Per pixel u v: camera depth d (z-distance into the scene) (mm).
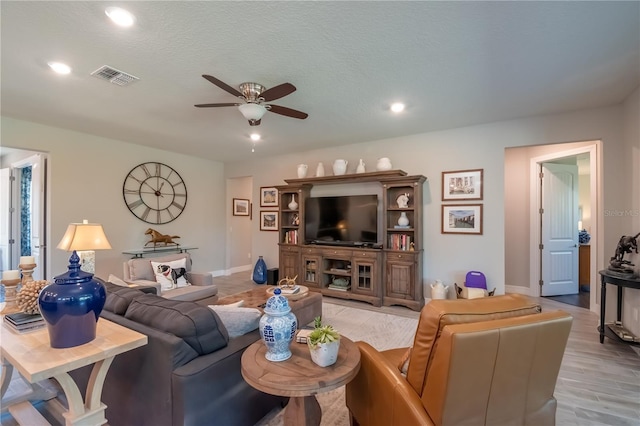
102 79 2717
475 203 4148
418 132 4441
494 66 2512
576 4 1781
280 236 5520
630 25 1975
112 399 1795
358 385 1716
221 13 1847
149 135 4621
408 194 4578
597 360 2713
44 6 1772
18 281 2164
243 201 7422
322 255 4969
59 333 1388
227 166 6844
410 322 3734
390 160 4754
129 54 2307
